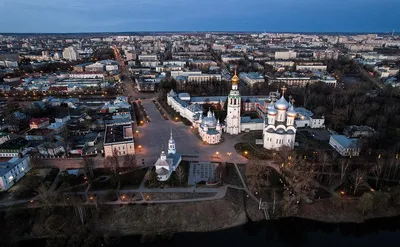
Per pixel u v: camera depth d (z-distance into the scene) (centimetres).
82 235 13238
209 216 14625
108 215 14338
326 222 14675
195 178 17488
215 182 16938
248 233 14088
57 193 15275
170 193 15875
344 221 14712
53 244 12706
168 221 14312
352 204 15200
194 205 14950
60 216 13775
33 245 13162
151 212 14550
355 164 18500
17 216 14038
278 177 17450
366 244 13712
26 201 15262
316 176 17462
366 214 14925
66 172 17500
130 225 14112
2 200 15338
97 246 12838
